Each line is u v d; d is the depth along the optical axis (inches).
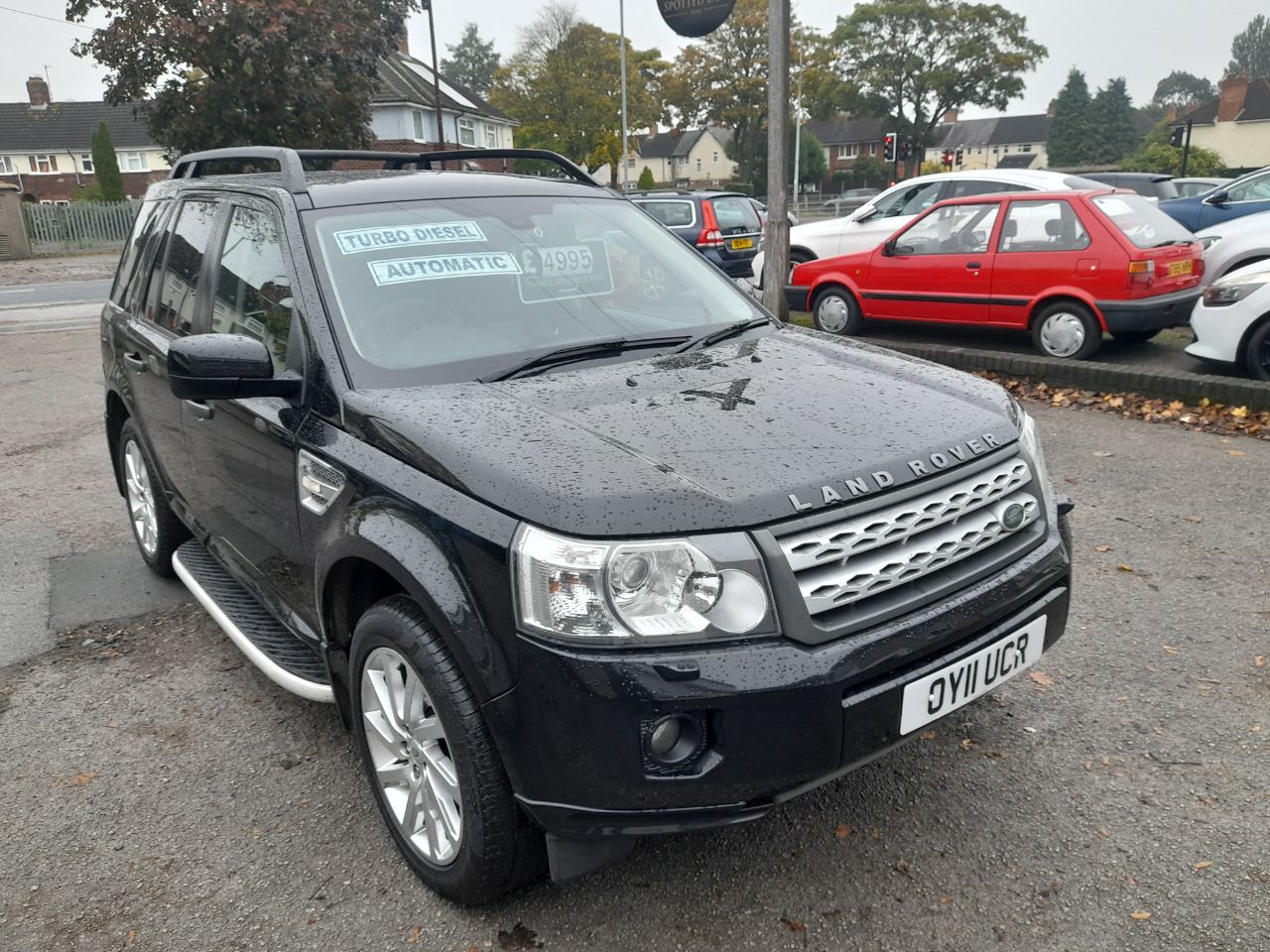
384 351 117.0
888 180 3184.1
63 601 187.6
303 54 894.4
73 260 1310.3
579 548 84.5
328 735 139.9
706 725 85.5
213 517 151.6
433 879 104.3
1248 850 108.0
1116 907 100.8
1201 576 177.3
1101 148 3690.9
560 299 132.9
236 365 111.3
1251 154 2815.0
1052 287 351.6
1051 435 273.1
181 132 908.6
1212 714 134.3
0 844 118.3
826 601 88.4
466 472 93.1
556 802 88.4
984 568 100.6
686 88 2684.5
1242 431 264.2
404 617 99.0
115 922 104.7
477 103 2228.1
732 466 91.8
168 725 143.8
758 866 109.2
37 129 2598.4
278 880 110.2
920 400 110.8
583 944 98.8
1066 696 140.3
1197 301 349.1
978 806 117.6
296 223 129.3
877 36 2632.9
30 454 293.1
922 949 96.9
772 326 144.1
